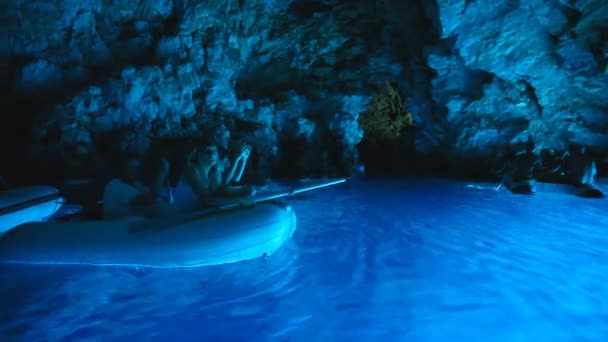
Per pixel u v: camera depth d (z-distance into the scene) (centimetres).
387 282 451
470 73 1246
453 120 1393
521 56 1081
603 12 870
